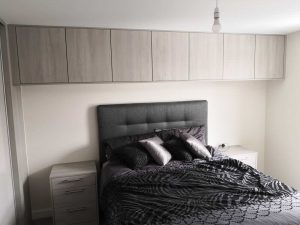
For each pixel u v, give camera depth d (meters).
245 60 3.37
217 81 3.61
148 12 2.25
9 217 2.37
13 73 2.58
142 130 3.28
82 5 2.00
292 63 3.41
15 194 2.57
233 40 3.29
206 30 3.09
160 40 3.01
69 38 2.72
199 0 1.93
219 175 2.44
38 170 3.07
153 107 3.29
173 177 2.42
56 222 2.81
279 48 3.49
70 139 3.13
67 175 2.76
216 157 3.02
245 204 1.88
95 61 2.82
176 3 2.00
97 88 3.15
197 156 2.93
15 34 2.56
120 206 1.95
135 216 1.75
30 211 3.07
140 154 2.75
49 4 1.96
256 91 3.86
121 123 3.18
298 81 3.33
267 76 3.49
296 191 2.12
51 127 3.05
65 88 3.04
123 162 2.85
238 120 3.83
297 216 1.70
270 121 3.86
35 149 3.03
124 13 2.27
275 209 1.80
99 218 2.92
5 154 2.34
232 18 2.52
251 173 2.51
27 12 2.16
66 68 2.74
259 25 2.86
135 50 2.94
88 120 3.16
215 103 3.67
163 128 3.36
